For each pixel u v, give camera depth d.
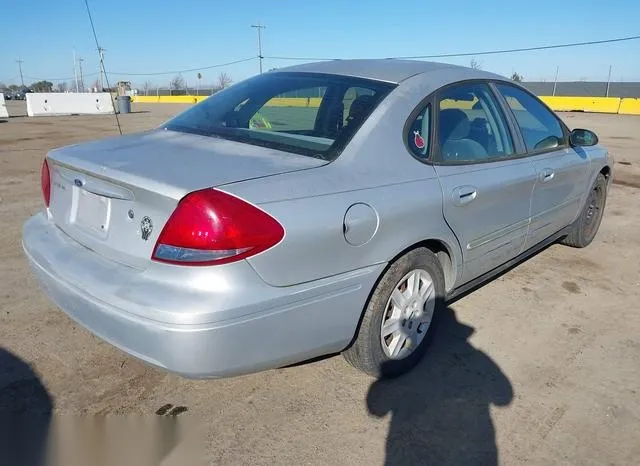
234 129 2.93
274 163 2.42
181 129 3.09
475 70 3.57
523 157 3.69
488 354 3.23
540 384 2.94
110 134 17.33
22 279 4.09
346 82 3.06
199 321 2.01
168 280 2.11
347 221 2.37
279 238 2.15
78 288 2.30
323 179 2.39
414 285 2.88
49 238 2.72
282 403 2.71
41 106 30.03
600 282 4.40
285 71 3.48
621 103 32.53
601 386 2.94
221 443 2.42
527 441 2.49
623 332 3.56
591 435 2.55
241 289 2.09
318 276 2.32
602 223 6.23
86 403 2.65
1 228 5.43
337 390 2.83
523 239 3.82
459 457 2.39
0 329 3.31
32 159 10.76
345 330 2.52
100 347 3.14
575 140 4.34
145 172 2.27
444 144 3.04
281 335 2.25
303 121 2.88
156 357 2.10
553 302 3.98
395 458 2.37
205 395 2.75
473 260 3.28
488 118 3.48
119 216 2.32
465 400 2.78
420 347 3.02
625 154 12.67
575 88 49.78
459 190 2.97
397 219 2.59
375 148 2.66
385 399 2.76
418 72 3.15
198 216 2.06
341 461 2.34
